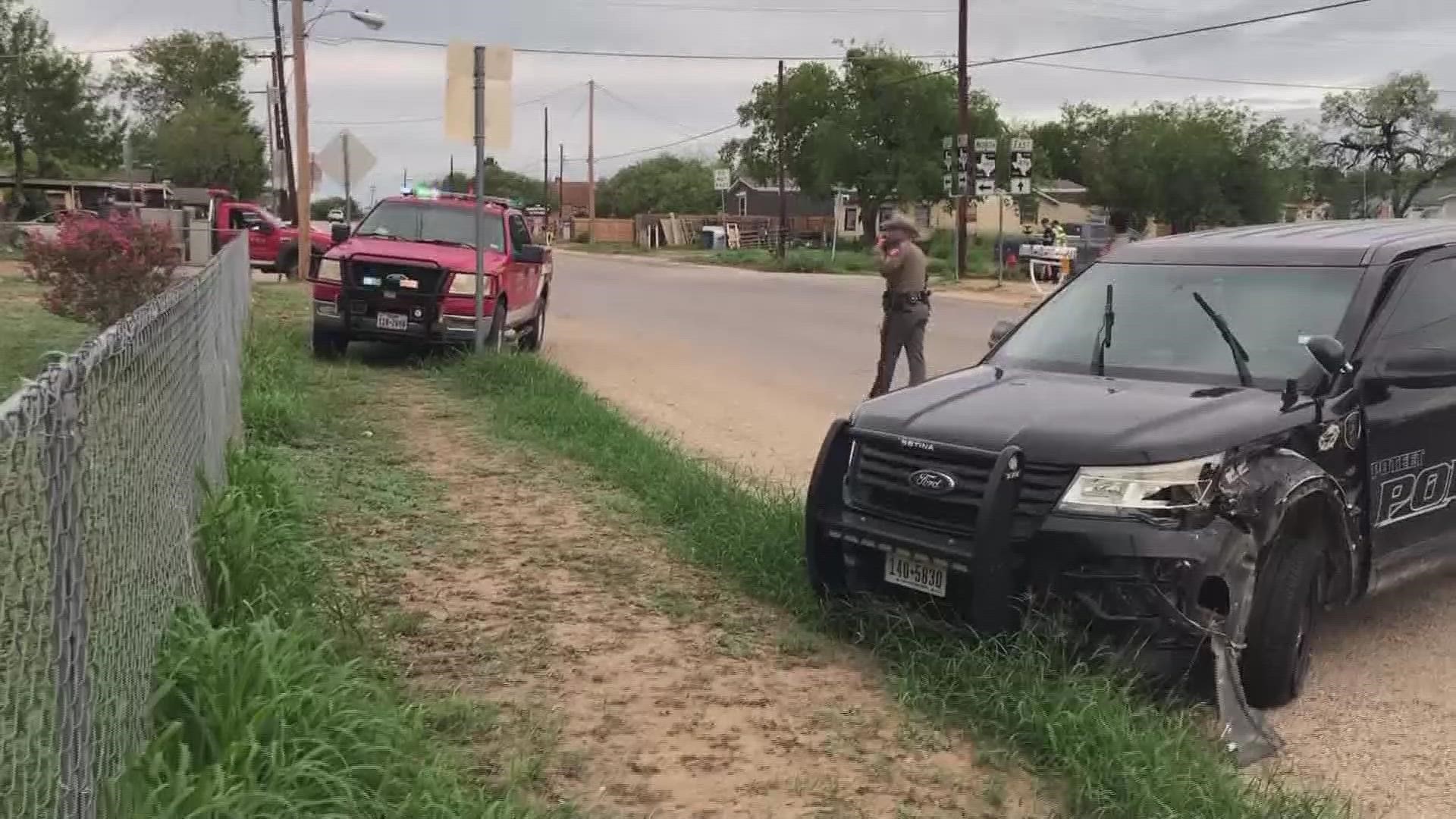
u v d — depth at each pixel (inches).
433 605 218.2
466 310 518.3
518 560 247.9
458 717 169.5
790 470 351.6
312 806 121.9
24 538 91.2
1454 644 217.3
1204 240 249.6
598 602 224.1
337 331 524.7
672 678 189.8
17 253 1187.9
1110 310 238.1
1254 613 183.0
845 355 637.9
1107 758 154.2
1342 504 193.8
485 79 516.4
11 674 90.5
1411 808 156.0
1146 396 200.2
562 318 855.7
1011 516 180.7
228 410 301.7
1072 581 176.9
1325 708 188.2
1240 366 211.6
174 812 109.9
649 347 670.5
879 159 2399.1
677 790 153.4
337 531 258.1
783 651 203.2
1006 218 2832.2
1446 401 223.0
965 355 638.5
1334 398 201.5
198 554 179.5
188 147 2269.9
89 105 1903.3
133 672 123.6
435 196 597.0
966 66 1445.6
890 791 155.2
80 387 103.6
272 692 135.3
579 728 170.1
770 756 163.9
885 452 201.0
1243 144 2469.2
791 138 2576.3
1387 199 2674.7
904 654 193.3
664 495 291.9
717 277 1487.5
